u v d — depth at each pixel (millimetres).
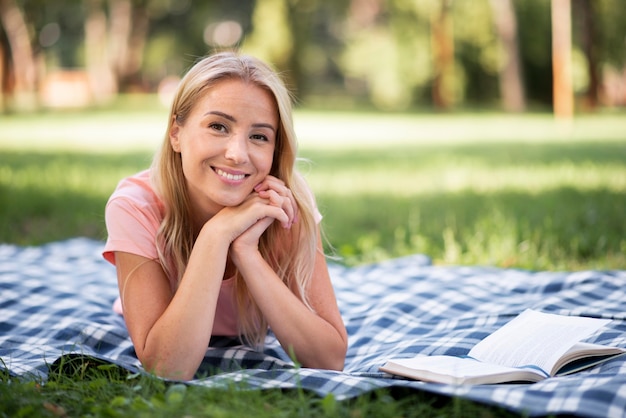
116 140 17328
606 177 9883
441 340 3498
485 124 23078
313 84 47438
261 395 2711
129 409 2564
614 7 29969
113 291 4609
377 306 4266
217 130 3143
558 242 6102
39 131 19391
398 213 7848
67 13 45406
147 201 3355
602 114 27047
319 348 3240
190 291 3082
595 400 2490
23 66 38250
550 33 32094
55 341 3662
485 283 4609
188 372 3078
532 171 11000
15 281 4598
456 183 10047
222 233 3152
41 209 8086
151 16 41719
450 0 30812
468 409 2555
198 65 3236
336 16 42406
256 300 3227
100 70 40750
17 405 2609
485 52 31547
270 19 31203
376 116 27625
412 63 32469
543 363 2992
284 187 3268
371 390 2697
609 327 3461
